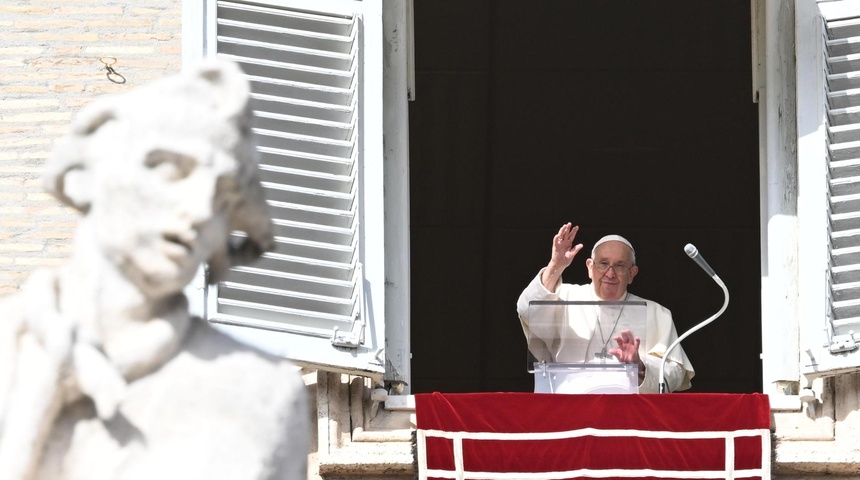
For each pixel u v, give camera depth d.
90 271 11.84
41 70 30.77
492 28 49.66
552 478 27.86
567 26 49.69
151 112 11.97
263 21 29.98
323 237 29.06
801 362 28.67
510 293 57.88
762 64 31.69
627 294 33.44
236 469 11.68
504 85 51.59
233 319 28.33
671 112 52.81
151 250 11.79
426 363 59.03
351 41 30.08
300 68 29.73
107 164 11.89
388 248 30.28
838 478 28.14
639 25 49.69
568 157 54.47
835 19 30.23
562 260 33.22
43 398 11.57
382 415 28.83
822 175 29.36
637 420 28.00
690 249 29.75
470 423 28.08
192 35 29.75
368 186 29.45
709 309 57.81
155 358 11.77
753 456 27.84
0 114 30.47
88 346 11.70
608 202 56.06
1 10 31.06
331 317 28.66
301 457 12.02
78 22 31.05
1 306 11.87
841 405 28.69
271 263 28.73
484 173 54.78
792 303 29.70
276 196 29.09
